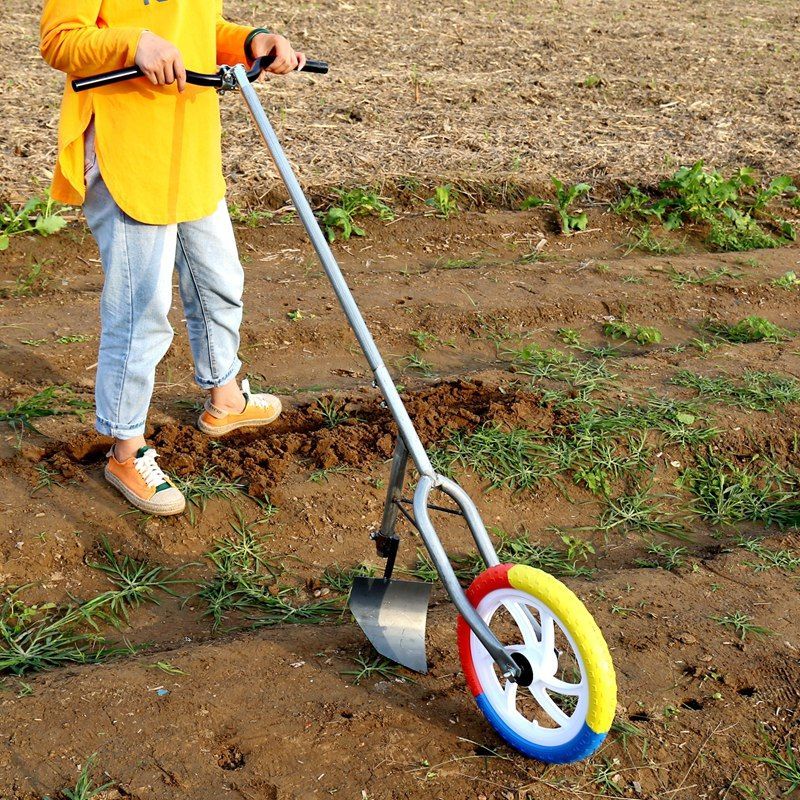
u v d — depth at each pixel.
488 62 9.43
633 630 3.61
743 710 3.39
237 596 3.77
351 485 4.13
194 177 3.72
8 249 5.41
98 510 3.91
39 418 4.27
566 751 3.13
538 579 3.09
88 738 3.19
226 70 3.55
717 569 3.90
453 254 5.95
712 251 6.37
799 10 13.14
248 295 5.27
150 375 3.82
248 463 4.14
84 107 3.58
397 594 3.50
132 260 3.70
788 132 8.10
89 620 3.62
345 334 5.06
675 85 9.10
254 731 3.24
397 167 6.65
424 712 3.33
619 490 4.31
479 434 4.36
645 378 4.83
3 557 3.74
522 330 5.25
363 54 9.35
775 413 4.62
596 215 6.44
